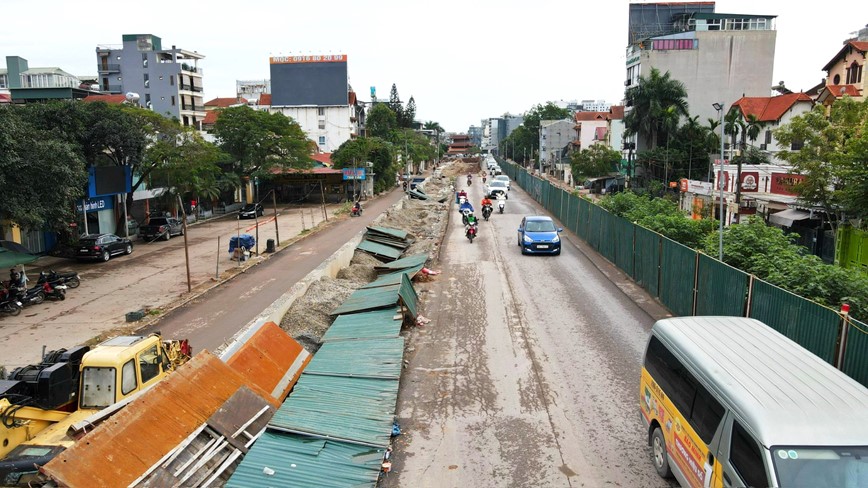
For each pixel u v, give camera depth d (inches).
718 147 2183.8
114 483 301.7
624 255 996.6
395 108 6161.4
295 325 677.9
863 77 1582.2
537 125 5221.5
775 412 258.4
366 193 2881.4
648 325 691.4
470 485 365.4
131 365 415.2
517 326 690.8
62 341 713.6
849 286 490.9
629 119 2361.0
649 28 2938.0
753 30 2485.2
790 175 1254.9
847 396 270.4
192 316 816.3
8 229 1188.5
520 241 1241.4
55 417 389.7
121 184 1427.2
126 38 3161.9
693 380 320.2
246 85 5492.1
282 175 2650.1
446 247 1274.6
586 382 522.9
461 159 7559.1
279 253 1320.1
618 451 402.0
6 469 340.2
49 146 903.1
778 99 1941.4
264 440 367.9
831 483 234.4
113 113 1306.6
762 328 363.6
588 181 2940.5
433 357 593.0
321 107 3838.6
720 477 277.4
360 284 917.2
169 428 353.4
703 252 683.4
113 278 1072.2
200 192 1878.7
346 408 419.2
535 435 427.5
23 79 2913.4
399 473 380.8
